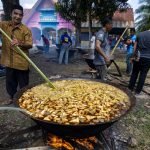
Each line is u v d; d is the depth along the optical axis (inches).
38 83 156.2
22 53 148.9
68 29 1254.3
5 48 199.5
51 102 127.1
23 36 193.0
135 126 189.0
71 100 128.4
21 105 128.9
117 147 155.8
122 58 658.8
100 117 113.5
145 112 216.7
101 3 726.5
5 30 193.3
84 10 734.5
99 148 137.3
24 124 184.5
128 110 121.1
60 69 425.7
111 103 127.3
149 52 258.2
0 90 268.2
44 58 559.2
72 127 108.1
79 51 581.9
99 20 769.6
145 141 168.2
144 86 305.9
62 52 485.4
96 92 139.6
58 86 149.4
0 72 319.6
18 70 201.9
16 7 190.1
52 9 1251.8
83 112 117.3
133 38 373.4
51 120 112.4
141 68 264.5
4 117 195.2
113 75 365.1
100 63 235.6
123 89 149.6
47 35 1291.8
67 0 760.3
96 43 225.8
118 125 188.7
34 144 150.3
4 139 144.6
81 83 156.4
